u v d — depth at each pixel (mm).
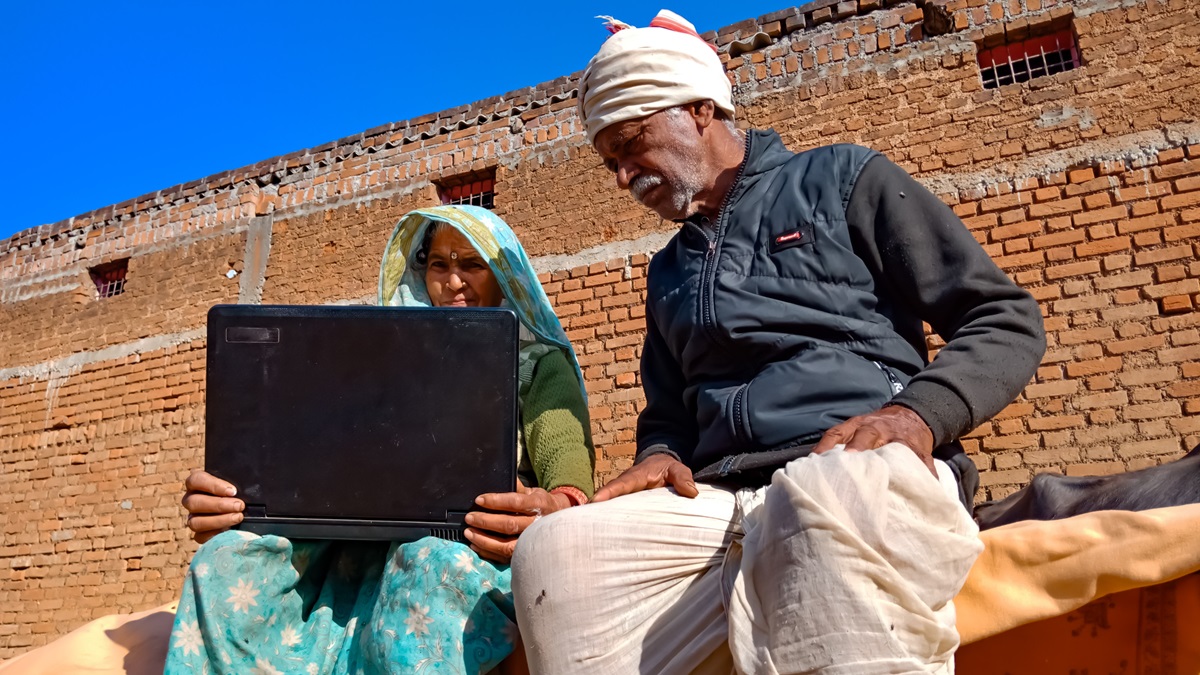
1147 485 2047
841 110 5633
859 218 1857
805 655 1191
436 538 1762
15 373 8391
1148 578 1380
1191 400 4375
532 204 6496
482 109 6992
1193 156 4719
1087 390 4586
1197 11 4934
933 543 1265
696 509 1548
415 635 1648
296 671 1736
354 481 1812
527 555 1486
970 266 1762
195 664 1661
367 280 6984
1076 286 4770
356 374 1854
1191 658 1444
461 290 2686
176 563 6969
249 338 1873
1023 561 1458
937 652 1241
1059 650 1526
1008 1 5371
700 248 1998
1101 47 5086
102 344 8055
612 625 1434
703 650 1394
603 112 2023
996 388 1590
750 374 1860
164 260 8039
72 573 7391
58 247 8680
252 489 1817
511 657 1723
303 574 1903
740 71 6051
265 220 7676
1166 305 4555
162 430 7457
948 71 5422
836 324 1778
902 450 1361
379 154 7375
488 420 1827
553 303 6141
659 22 2129
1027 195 5012
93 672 1889
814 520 1233
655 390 2180
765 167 1997
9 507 7898
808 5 5910
